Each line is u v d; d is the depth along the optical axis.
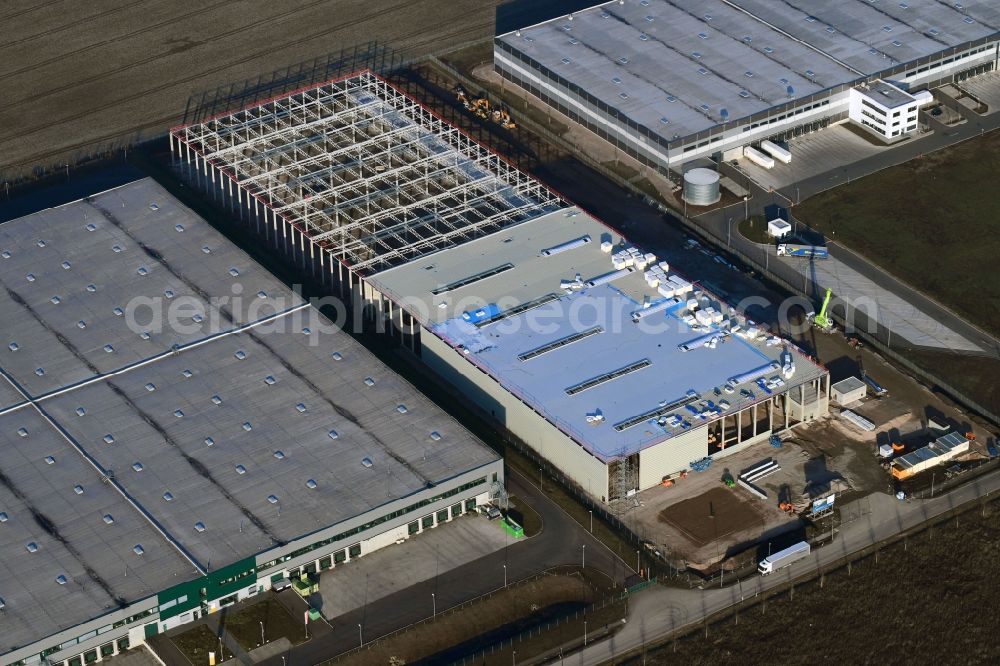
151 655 193.62
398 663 192.38
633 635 196.38
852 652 194.25
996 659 193.25
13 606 190.25
